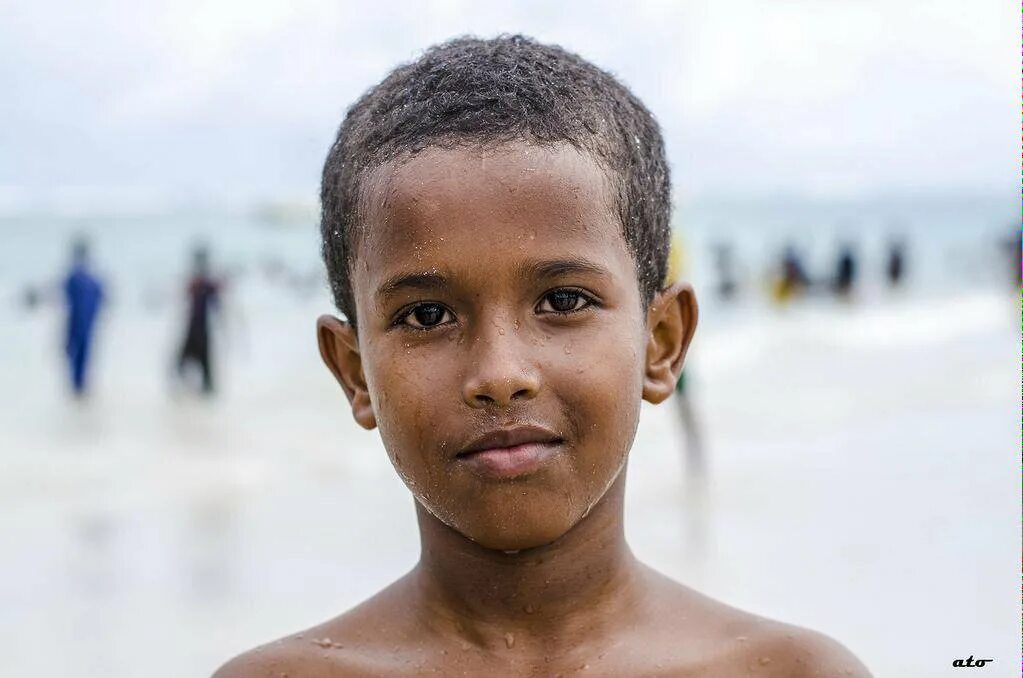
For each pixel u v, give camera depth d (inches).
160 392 585.9
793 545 268.7
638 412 70.9
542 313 67.4
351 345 77.7
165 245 1834.4
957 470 345.7
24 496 353.1
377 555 278.7
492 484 65.5
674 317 78.4
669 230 81.1
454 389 66.2
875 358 641.6
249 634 226.7
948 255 1672.0
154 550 288.0
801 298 1068.5
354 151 73.7
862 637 204.2
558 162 67.7
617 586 76.3
